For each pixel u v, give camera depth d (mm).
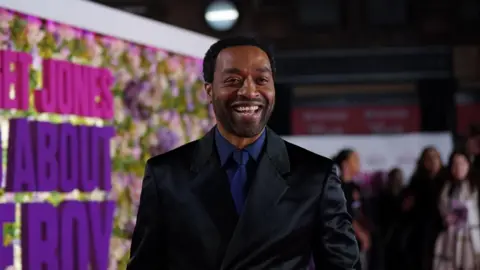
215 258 2188
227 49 2219
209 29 15578
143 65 5625
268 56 2246
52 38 4875
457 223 7863
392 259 8992
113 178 5359
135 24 5449
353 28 16125
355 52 15727
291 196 2230
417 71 15648
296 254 2225
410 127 15547
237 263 2180
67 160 4965
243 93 2172
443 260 7918
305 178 2258
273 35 16109
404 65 15695
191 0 15781
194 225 2209
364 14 16125
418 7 16141
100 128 5207
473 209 7863
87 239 5059
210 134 2314
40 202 4762
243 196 2254
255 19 16109
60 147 4910
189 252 2215
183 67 6031
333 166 2307
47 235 4777
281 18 16141
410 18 16125
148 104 5660
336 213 2258
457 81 15688
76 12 4938
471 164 7879
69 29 4988
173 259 2242
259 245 2188
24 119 4684
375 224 9602
